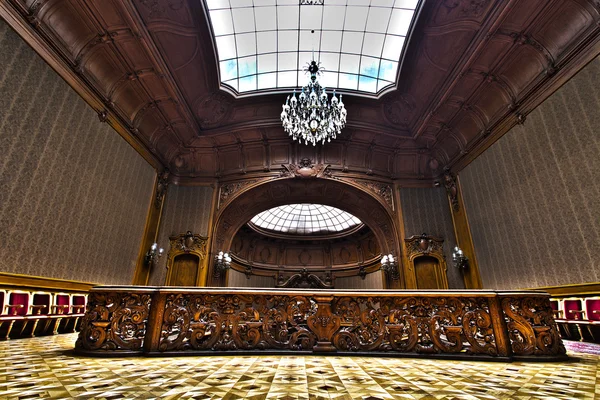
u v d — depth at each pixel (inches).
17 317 195.5
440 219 464.8
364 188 490.6
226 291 145.0
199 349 135.3
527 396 80.5
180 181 484.7
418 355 134.6
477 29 296.8
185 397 76.5
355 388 86.3
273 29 389.1
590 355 153.2
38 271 229.0
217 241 479.2
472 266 386.9
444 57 343.0
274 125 460.8
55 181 247.3
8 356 127.8
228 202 480.7
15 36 211.3
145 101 363.6
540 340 133.7
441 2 294.5
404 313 144.9
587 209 240.2
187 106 411.5
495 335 135.0
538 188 287.7
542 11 256.4
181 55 346.3
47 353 137.1
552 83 274.1
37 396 74.7
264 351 137.6
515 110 318.0
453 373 106.3
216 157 499.5
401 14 359.9
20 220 215.5
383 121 469.7
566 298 252.2
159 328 134.5
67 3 239.5
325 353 137.3
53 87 245.3
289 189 514.6
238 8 356.2
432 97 394.6
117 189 334.6
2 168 202.5
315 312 148.3
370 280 717.3
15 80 211.3
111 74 309.3
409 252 450.6
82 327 134.0
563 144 262.8
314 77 336.5
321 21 380.2
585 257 239.9
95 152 297.4
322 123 307.0
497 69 316.2
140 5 274.5
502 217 335.6
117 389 81.8
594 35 236.2
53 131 245.6
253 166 502.9
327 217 799.1
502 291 141.3
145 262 392.2
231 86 434.0
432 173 496.1
